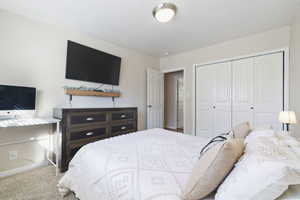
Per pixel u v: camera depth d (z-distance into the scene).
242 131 1.55
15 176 1.99
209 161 0.78
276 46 2.64
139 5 1.97
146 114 4.11
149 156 1.24
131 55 3.76
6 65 2.04
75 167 1.39
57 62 2.51
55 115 2.32
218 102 3.36
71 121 2.20
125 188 0.89
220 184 0.80
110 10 2.08
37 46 2.31
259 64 2.84
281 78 2.62
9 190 1.66
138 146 1.48
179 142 1.67
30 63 2.24
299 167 0.61
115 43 3.30
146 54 4.08
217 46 3.35
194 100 3.74
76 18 2.29
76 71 2.69
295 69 2.23
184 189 0.80
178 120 5.68
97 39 3.05
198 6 1.98
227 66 3.23
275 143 0.97
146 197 0.77
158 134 2.01
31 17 2.24
